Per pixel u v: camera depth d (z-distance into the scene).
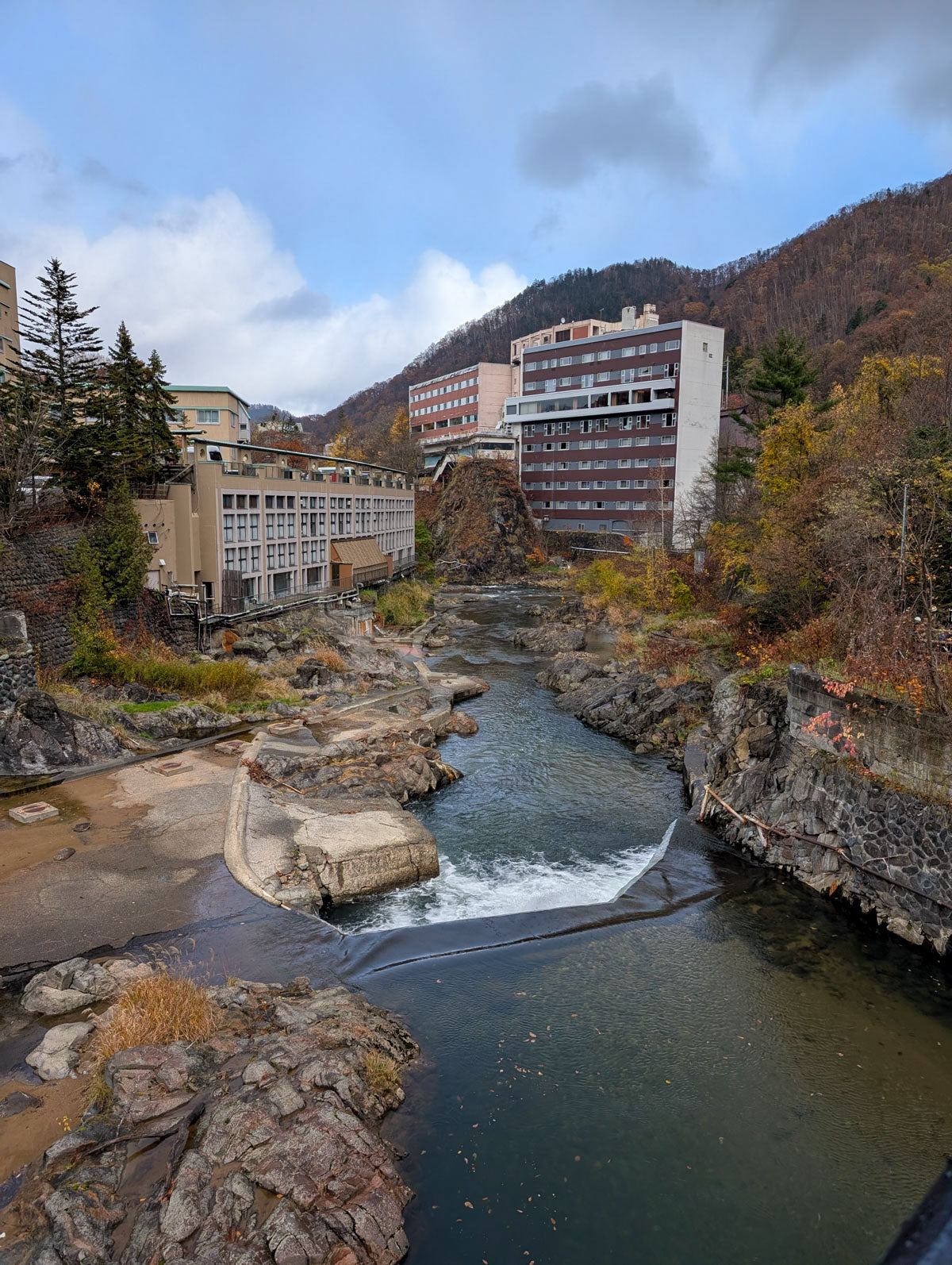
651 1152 11.52
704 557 59.81
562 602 70.44
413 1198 10.45
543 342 128.50
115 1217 9.24
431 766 27.95
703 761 27.70
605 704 35.78
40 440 33.41
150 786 23.58
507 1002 14.89
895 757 18.48
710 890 19.55
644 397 89.94
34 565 30.17
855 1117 12.31
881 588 20.69
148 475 39.88
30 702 25.00
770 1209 10.65
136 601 35.81
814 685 21.33
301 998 14.13
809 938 17.38
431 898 19.55
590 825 24.28
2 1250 8.86
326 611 50.34
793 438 34.34
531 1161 11.23
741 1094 12.73
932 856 17.05
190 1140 10.38
